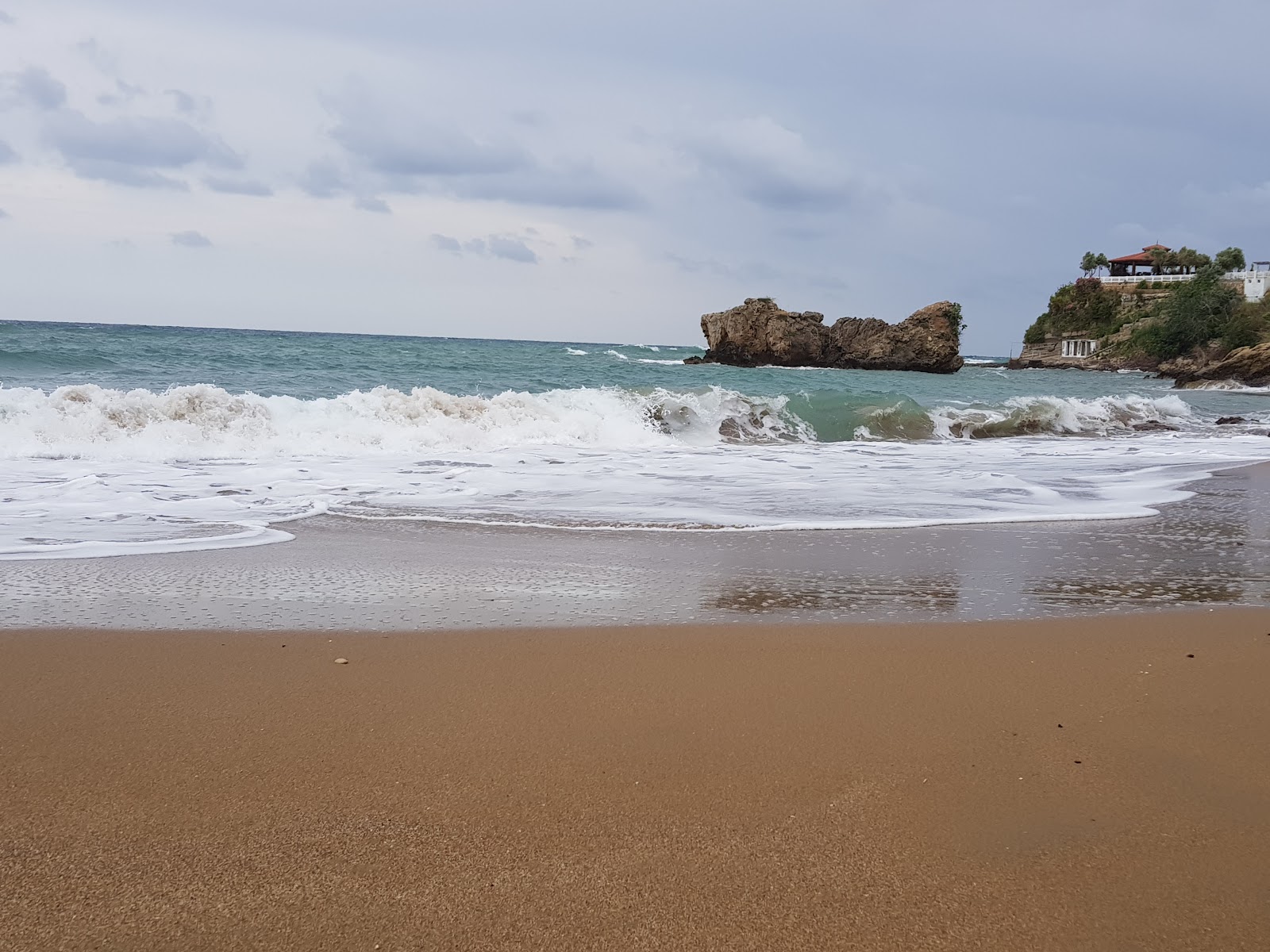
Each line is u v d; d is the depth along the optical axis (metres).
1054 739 3.29
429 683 3.73
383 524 7.28
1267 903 2.27
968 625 4.73
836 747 3.17
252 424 11.93
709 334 67.31
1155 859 2.47
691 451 13.45
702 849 2.48
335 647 4.18
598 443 13.98
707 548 6.63
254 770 2.90
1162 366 73.50
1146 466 12.73
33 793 2.72
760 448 14.30
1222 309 74.25
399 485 9.29
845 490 9.62
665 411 15.88
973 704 3.61
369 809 2.67
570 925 2.14
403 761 3.00
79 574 5.40
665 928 2.13
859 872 2.38
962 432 18.28
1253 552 6.87
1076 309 96.62
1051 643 4.44
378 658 4.02
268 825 2.56
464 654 4.12
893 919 2.19
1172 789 2.89
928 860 2.45
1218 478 11.37
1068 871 2.40
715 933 2.12
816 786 2.87
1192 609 5.14
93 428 11.06
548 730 3.28
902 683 3.84
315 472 9.97
